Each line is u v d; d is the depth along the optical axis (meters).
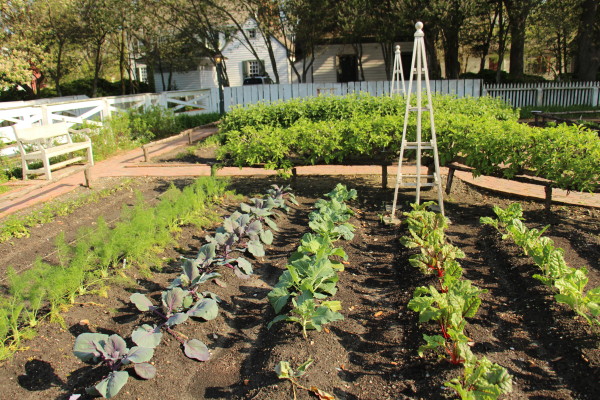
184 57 27.88
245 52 31.11
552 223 5.67
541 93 20.05
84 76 30.70
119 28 22.61
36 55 19.69
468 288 3.46
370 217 6.19
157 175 9.11
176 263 4.81
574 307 3.30
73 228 6.08
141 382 3.01
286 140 7.20
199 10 23.14
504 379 2.55
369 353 3.28
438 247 4.32
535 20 20.73
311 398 2.79
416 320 3.58
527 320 3.54
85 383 3.01
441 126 6.69
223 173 8.96
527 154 5.98
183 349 3.37
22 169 8.92
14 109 10.59
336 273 4.54
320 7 20.97
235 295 4.20
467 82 16.55
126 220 5.57
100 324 3.63
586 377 2.79
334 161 8.29
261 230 5.20
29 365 3.13
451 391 2.73
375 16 20.56
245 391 2.95
